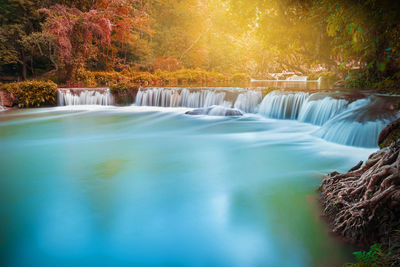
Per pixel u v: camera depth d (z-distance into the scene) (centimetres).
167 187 587
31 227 431
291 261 335
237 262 340
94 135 1179
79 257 359
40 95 2083
